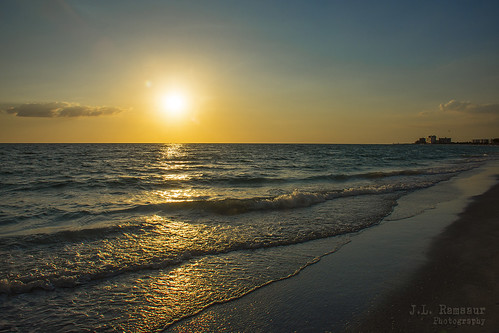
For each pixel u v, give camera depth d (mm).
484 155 60344
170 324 3729
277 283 4801
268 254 6109
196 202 10766
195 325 3695
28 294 4438
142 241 6855
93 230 7418
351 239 7004
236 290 4594
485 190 14188
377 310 3912
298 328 3566
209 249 6395
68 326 3680
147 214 9547
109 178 20156
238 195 13609
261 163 36188
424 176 21438
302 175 22250
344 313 3877
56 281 4777
